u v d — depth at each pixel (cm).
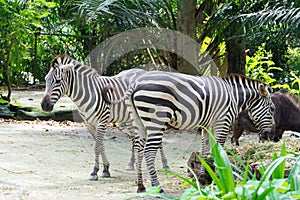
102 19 1515
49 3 2014
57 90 971
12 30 1916
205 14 1730
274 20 1316
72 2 1489
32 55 2503
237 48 1728
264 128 997
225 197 408
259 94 969
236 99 934
